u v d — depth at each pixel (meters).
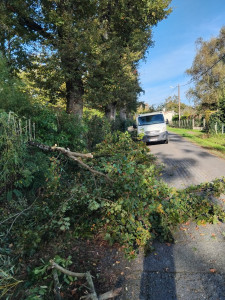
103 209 3.72
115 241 3.51
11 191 3.74
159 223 3.72
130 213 3.51
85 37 8.52
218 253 3.14
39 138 5.54
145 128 14.74
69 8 9.19
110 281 2.68
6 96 4.98
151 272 2.82
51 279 2.60
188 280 2.64
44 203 3.33
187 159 9.88
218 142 15.95
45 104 6.96
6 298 2.13
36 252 2.95
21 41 8.61
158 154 11.22
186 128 38.38
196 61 37.47
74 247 3.32
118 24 13.66
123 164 3.87
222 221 4.07
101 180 3.94
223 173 7.36
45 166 4.41
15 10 8.77
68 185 4.10
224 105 20.50
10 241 3.00
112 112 20.44
